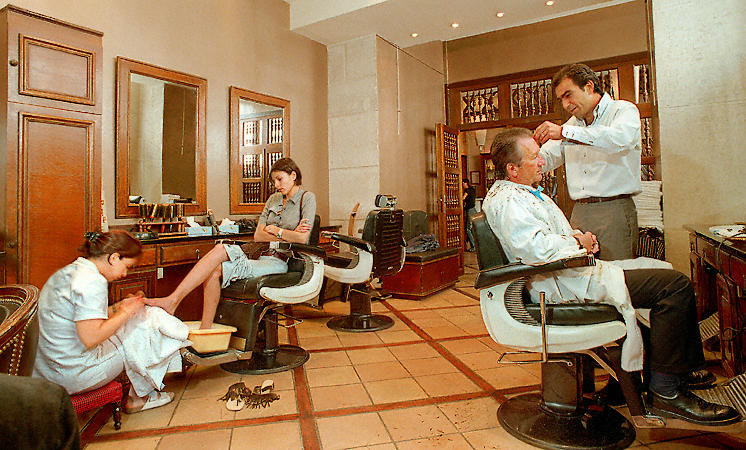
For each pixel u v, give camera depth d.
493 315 1.62
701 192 2.80
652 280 1.56
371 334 3.20
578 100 2.02
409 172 5.55
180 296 2.21
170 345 1.99
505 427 1.73
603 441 1.57
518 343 1.60
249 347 2.29
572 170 2.22
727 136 2.74
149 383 1.97
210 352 2.20
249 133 4.23
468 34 5.09
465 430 1.74
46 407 0.58
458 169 6.21
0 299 1.16
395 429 1.76
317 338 3.11
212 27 3.91
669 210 2.88
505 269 1.54
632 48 5.18
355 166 5.06
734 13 2.71
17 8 2.17
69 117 2.38
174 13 3.58
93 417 1.91
